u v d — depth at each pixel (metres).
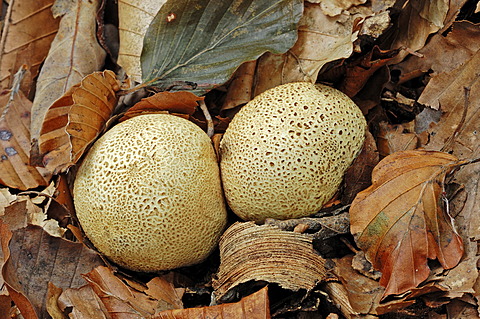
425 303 0.44
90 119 0.46
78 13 0.50
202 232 0.46
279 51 0.47
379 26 0.46
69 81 0.50
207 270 0.47
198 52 0.47
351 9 0.46
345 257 0.45
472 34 0.46
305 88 0.46
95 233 0.45
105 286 0.45
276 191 0.45
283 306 0.45
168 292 0.46
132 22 0.49
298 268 0.44
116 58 0.51
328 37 0.47
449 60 0.47
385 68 0.47
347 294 0.44
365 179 0.46
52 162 0.47
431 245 0.44
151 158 0.45
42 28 0.52
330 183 0.45
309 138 0.45
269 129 0.45
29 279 0.46
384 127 0.47
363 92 0.48
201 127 0.48
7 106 0.51
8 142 0.50
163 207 0.44
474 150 0.45
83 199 0.45
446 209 0.44
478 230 0.44
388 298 0.44
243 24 0.47
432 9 0.46
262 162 0.45
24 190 0.50
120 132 0.46
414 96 0.48
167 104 0.47
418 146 0.46
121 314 0.45
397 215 0.44
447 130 0.46
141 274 0.47
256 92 0.48
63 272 0.46
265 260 0.44
